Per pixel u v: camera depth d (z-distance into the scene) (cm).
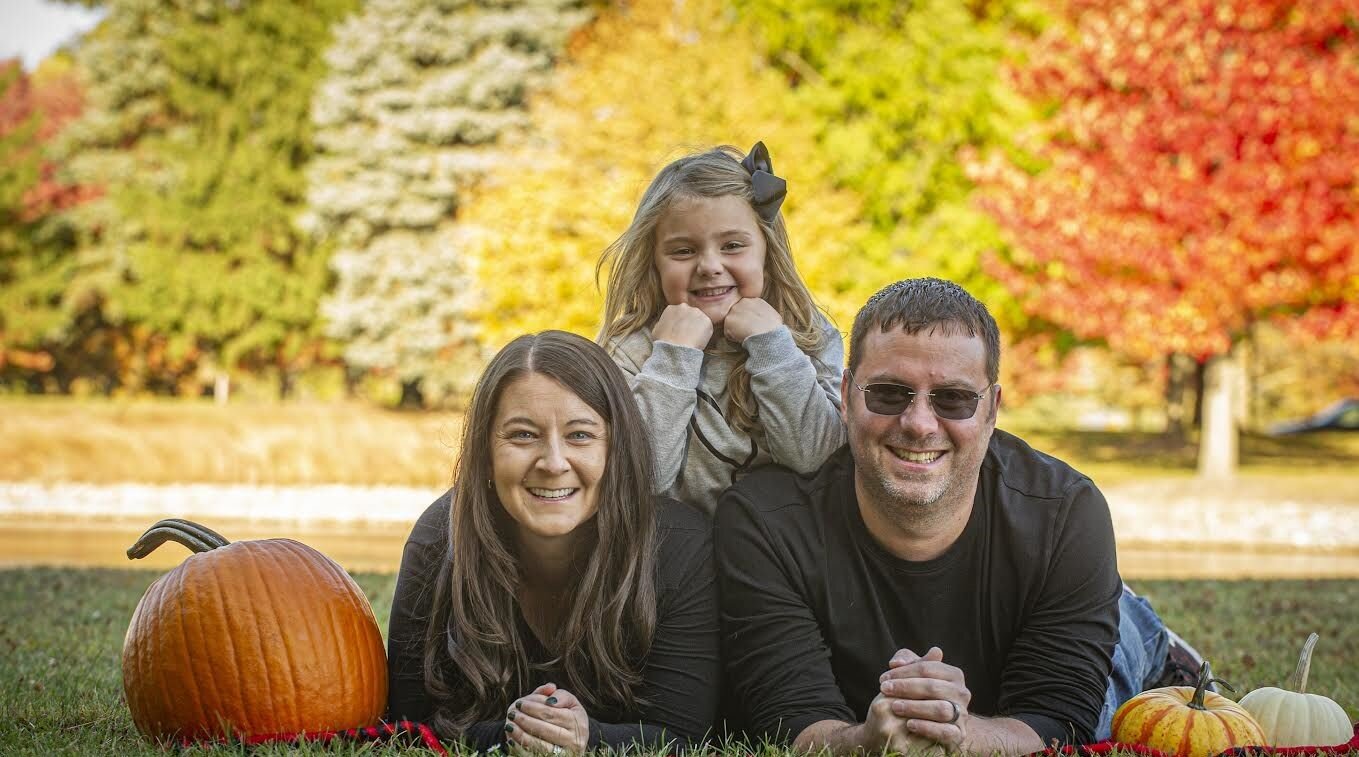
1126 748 295
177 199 3053
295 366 3284
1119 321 1752
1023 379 3153
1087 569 311
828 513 318
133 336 3303
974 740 279
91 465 1727
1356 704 413
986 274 2084
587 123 1800
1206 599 703
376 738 298
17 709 362
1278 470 2248
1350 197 1673
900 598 313
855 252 1991
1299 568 1070
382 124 2670
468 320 2609
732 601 317
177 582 306
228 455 1725
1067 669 306
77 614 589
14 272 3158
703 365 362
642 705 312
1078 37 1869
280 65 3086
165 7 3108
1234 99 1708
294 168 3172
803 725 297
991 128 2041
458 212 2622
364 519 1380
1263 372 3769
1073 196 1775
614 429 307
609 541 308
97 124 3112
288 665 298
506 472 302
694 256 373
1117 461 2425
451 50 2655
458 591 310
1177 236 1731
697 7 1920
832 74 2058
